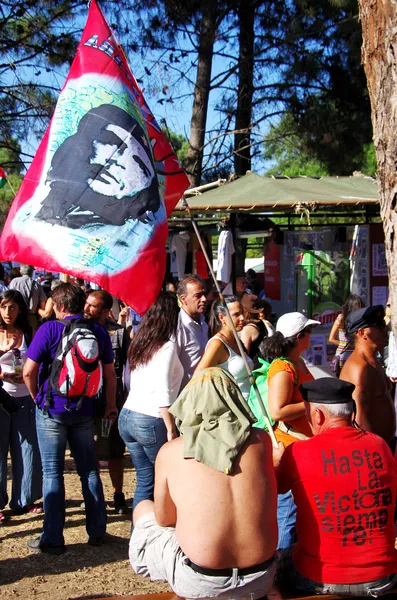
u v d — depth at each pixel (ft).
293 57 54.34
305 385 11.05
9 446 19.34
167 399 15.23
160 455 10.27
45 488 16.62
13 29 55.72
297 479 10.41
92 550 17.01
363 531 10.22
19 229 13.98
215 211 29.73
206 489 9.61
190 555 9.62
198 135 54.44
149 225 14.11
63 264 13.62
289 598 10.33
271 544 9.76
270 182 32.27
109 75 14.84
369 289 32.83
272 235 34.35
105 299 20.72
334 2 48.26
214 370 10.38
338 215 35.99
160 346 15.39
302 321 14.52
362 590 10.14
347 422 10.75
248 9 54.65
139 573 10.94
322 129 53.01
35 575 15.53
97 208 13.97
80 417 16.52
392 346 22.35
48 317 31.71
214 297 28.94
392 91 9.23
